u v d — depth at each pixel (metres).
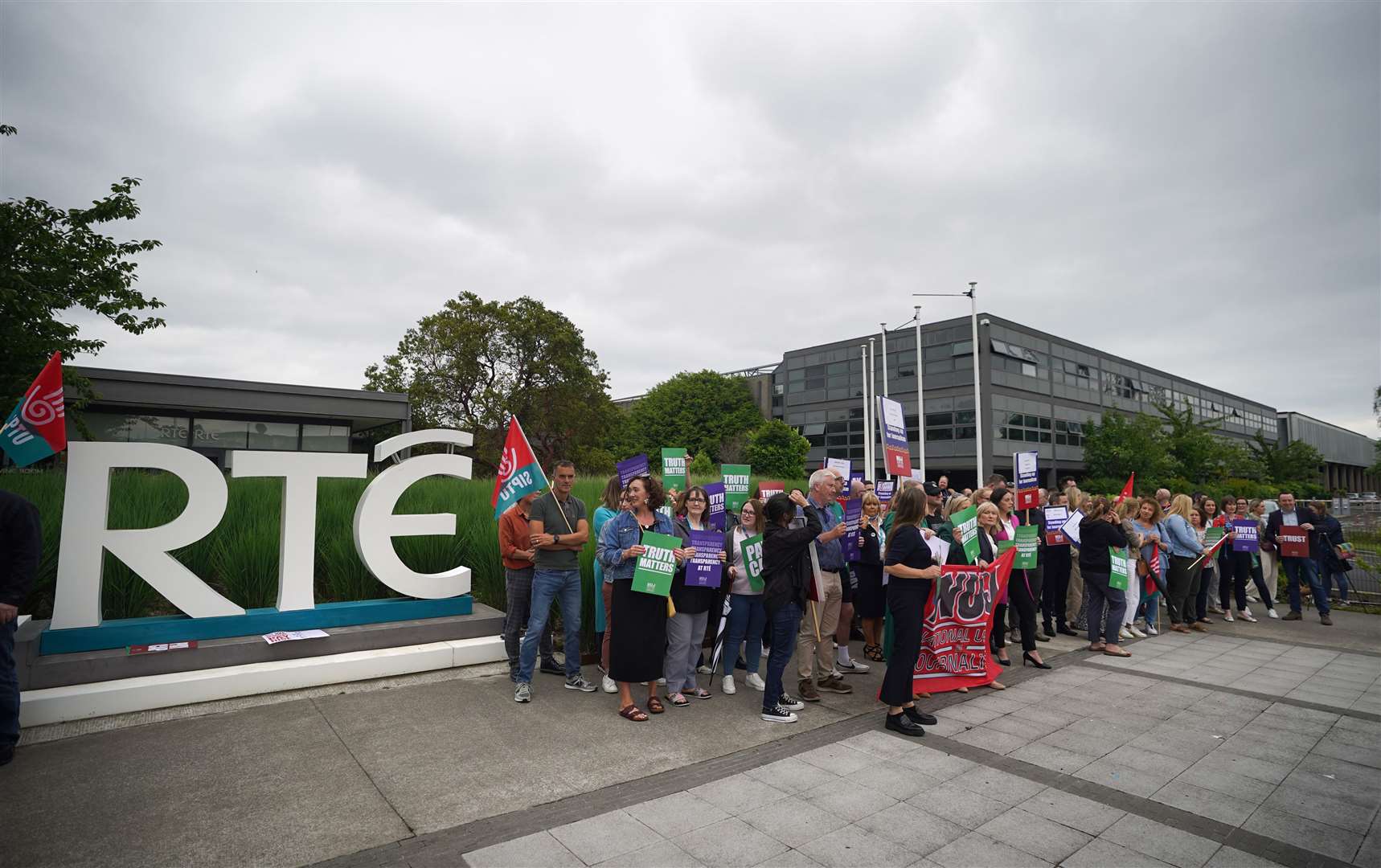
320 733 4.83
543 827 3.57
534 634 5.67
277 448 25.30
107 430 22.58
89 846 3.29
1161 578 9.27
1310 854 3.43
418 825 3.57
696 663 6.10
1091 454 38.69
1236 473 38.84
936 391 42.50
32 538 4.24
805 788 4.09
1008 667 7.26
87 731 4.75
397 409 26.55
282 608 6.17
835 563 6.27
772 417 57.72
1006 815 3.79
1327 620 10.18
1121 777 4.35
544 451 36.44
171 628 5.61
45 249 10.84
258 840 3.39
